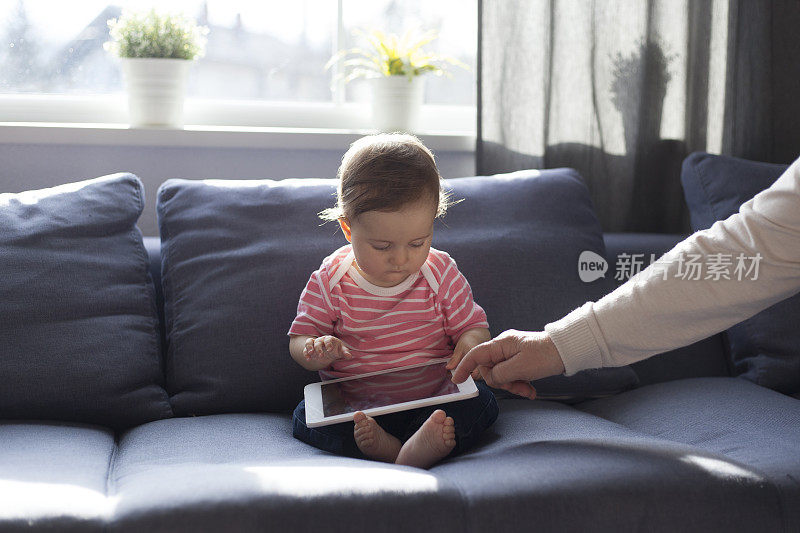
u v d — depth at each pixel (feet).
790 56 6.76
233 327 4.79
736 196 5.64
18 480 3.20
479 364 3.94
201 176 6.20
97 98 6.46
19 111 6.31
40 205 4.91
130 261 4.95
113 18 6.54
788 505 3.29
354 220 4.25
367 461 3.75
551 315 5.08
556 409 4.66
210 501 2.99
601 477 3.28
